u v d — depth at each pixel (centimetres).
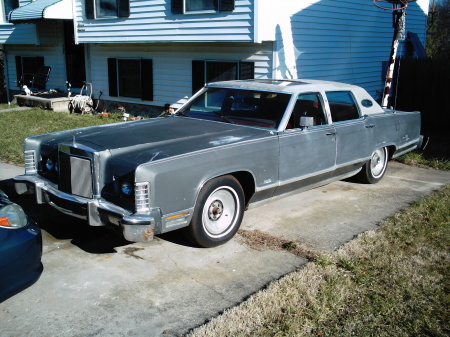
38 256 360
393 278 408
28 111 1420
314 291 385
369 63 1365
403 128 728
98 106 1496
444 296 377
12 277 336
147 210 400
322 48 1164
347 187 699
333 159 585
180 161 419
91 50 1467
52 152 485
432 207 594
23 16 1438
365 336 327
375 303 369
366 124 638
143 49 1316
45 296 378
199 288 392
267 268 430
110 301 371
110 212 407
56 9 1364
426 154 937
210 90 608
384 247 471
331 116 591
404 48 1578
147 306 364
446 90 1299
